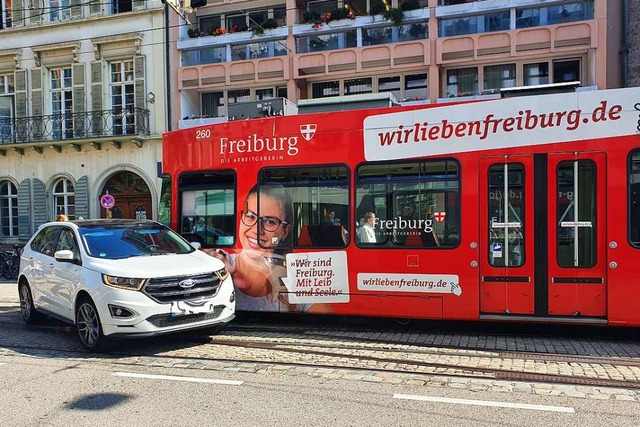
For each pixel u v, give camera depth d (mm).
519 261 7113
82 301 7191
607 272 6797
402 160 7629
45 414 4848
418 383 5566
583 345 7043
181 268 7055
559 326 8102
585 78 16938
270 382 5672
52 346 7547
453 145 7398
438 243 7426
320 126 8109
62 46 22438
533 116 7109
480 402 4988
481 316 7230
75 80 22484
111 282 6730
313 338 7691
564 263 6961
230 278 7582
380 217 7723
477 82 18172
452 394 5219
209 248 8750
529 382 5555
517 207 7133
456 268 7320
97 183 22047
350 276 7848
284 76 19375
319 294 8023
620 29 16156
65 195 22828
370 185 7785
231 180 8680
